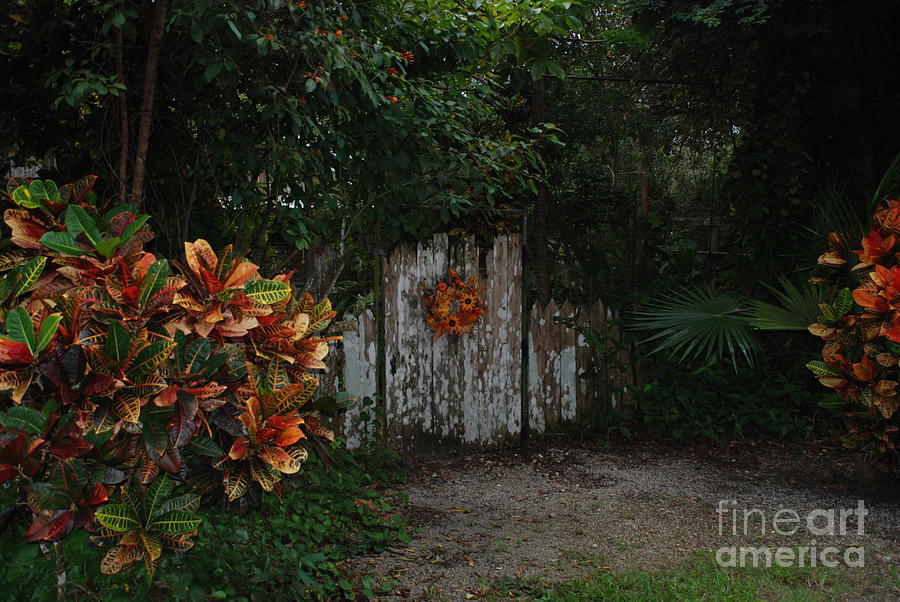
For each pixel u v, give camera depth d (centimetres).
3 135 379
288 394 240
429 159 498
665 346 579
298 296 508
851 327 462
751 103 673
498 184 563
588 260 818
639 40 702
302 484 419
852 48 641
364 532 388
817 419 627
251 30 375
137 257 243
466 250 564
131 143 411
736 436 600
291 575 299
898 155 524
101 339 216
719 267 772
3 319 221
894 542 395
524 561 371
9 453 191
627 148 1105
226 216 468
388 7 466
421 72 505
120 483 215
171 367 224
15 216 243
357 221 515
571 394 617
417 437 549
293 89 417
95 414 204
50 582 220
